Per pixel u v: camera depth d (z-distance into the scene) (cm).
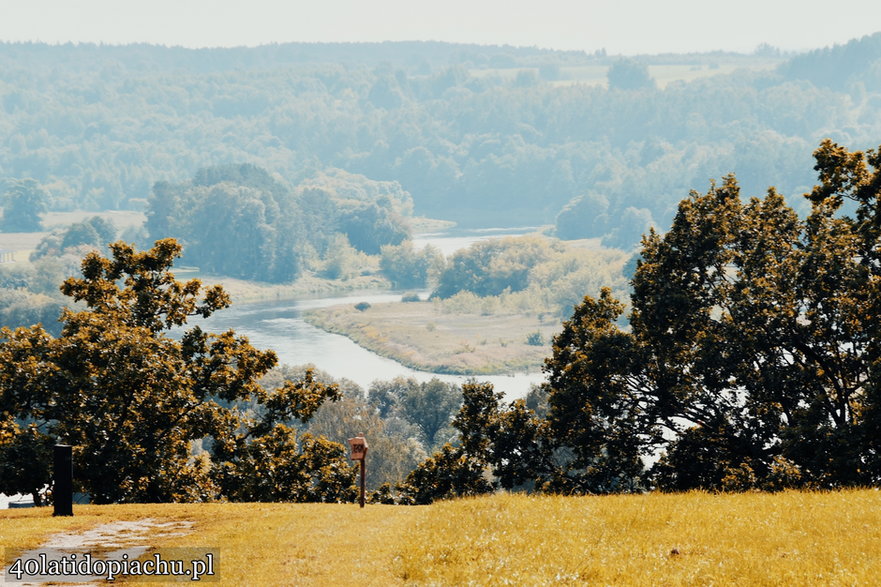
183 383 7944
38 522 4250
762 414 7875
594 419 8544
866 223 7669
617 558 3186
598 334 8394
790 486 6488
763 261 8262
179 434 8238
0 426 7050
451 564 3172
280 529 3950
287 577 3061
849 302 7588
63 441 7188
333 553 3419
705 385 7981
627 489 8356
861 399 7262
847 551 3125
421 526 3828
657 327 8312
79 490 7231
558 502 4303
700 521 3675
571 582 2909
